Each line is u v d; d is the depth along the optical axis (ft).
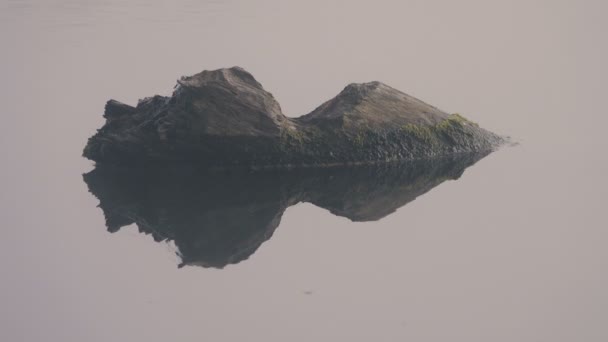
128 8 102.73
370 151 45.34
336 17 96.89
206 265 31.48
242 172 44.11
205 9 101.71
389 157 45.68
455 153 47.26
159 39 83.30
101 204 39.27
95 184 42.78
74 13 98.68
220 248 33.17
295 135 44.65
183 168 44.78
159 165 44.96
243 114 43.73
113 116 47.11
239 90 44.19
